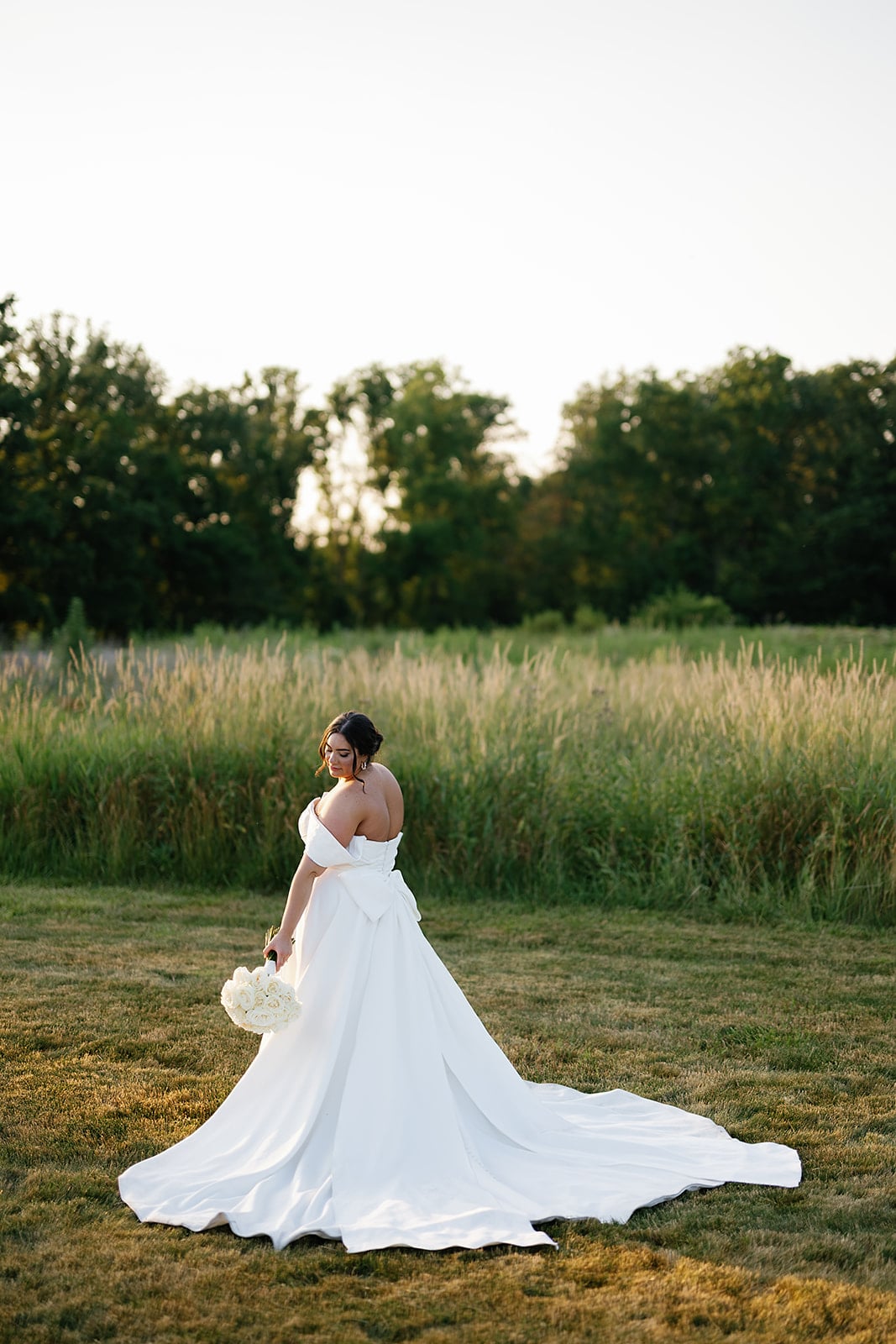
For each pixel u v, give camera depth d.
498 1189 3.80
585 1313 3.08
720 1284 3.26
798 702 9.61
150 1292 3.19
